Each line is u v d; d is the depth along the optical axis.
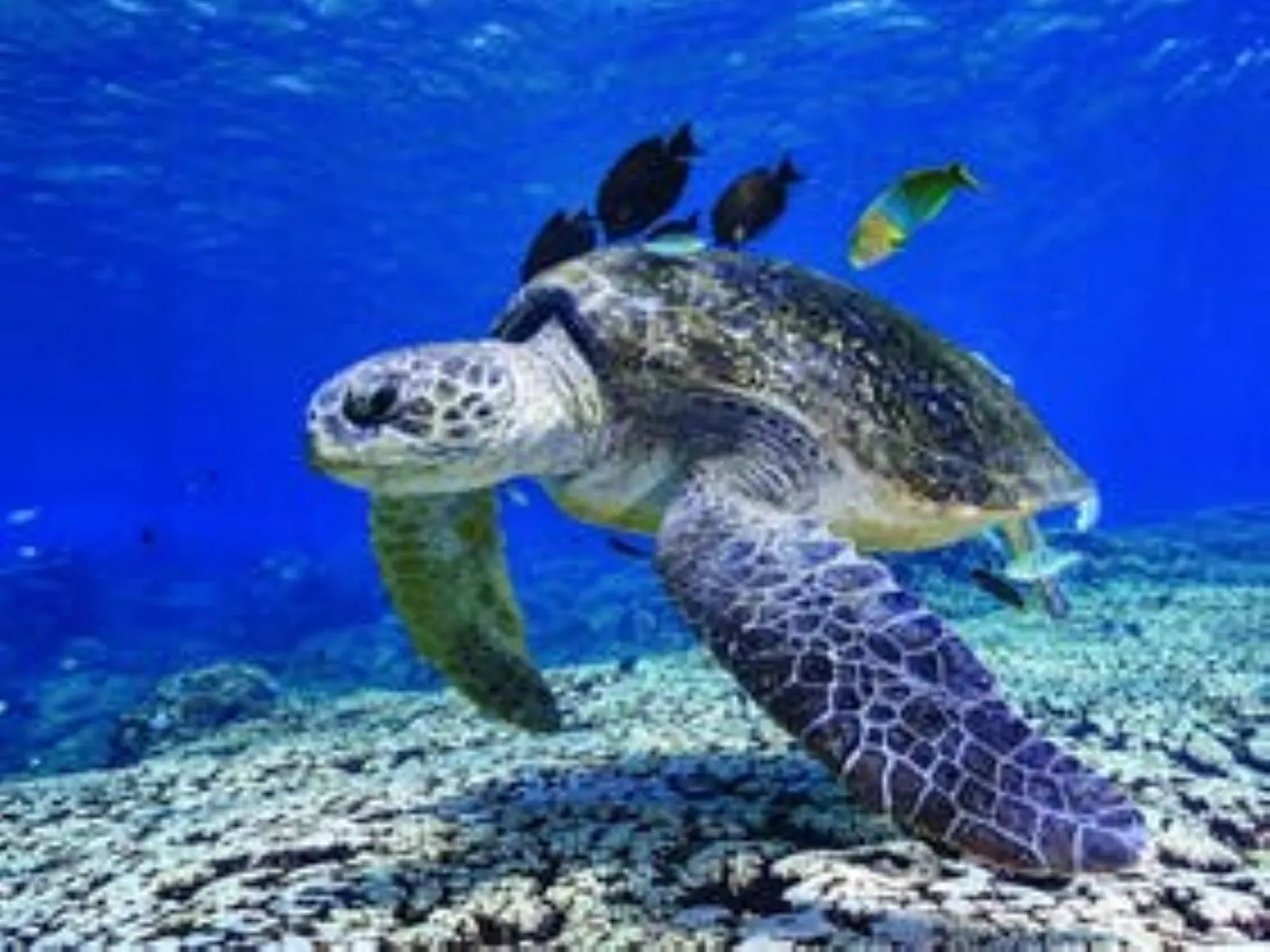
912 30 9.61
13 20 7.98
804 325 1.20
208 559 13.05
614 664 2.93
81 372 27.36
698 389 1.13
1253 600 3.53
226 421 39.56
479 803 1.19
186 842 1.23
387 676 5.11
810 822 1.03
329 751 1.82
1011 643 2.89
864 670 0.79
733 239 1.40
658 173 1.39
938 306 26.69
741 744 1.44
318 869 1.02
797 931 0.79
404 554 1.27
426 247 17.27
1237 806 1.16
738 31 9.45
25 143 10.46
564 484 1.21
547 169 13.41
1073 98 11.67
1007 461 1.25
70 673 6.50
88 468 51.25
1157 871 0.93
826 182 14.56
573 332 1.18
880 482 1.15
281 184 12.69
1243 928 0.82
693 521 0.99
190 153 11.23
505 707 1.32
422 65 9.70
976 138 12.88
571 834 1.04
